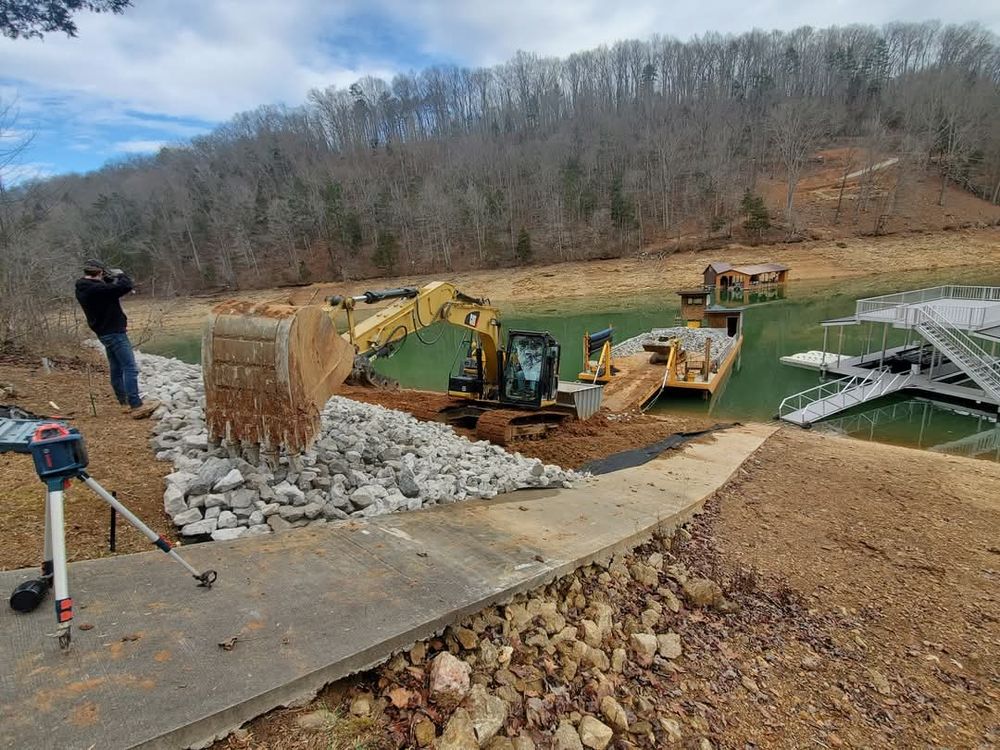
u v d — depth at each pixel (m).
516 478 7.12
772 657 4.59
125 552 3.70
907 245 55.28
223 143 110.50
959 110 73.06
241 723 2.45
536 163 79.06
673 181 71.75
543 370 10.91
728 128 80.44
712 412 17.19
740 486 8.88
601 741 3.14
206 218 74.50
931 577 6.29
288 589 3.44
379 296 8.90
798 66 110.38
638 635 4.27
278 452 4.89
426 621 3.27
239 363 4.87
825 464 10.70
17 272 10.62
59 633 2.54
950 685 4.56
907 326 18.41
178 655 2.69
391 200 74.69
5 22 7.70
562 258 62.03
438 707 2.93
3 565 3.34
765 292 45.81
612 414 14.59
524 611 3.91
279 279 65.44
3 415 4.93
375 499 5.18
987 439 14.34
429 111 116.25
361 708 2.79
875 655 4.85
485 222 67.25
